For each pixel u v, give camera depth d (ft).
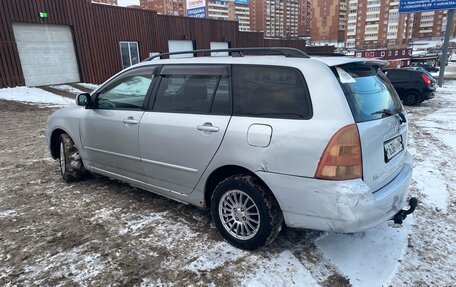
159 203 13.03
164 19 79.56
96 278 8.71
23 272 8.96
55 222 11.61
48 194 14.03
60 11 59.06
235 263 9.23
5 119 34.71
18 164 18.47
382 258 9.40
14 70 54.60
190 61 11.00
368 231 10.78
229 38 100.68
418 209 12.37
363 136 8.07
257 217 9.30
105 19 66.74
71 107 15.17
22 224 11.50
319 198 8.14
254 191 9.02
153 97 11.59
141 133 11.57
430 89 44.78
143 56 75.36
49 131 16.01
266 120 8.86
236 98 9.61
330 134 7.92
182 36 84.94
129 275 8.82
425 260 9.32
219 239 10.41
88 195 13.87
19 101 46.19
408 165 10.37
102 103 13.42
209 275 8.77
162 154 11.10
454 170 16.89
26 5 54.54
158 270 9.00
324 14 336.49
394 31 296.51
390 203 8.73
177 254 9.69
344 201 7.86
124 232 10.90
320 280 8.51
